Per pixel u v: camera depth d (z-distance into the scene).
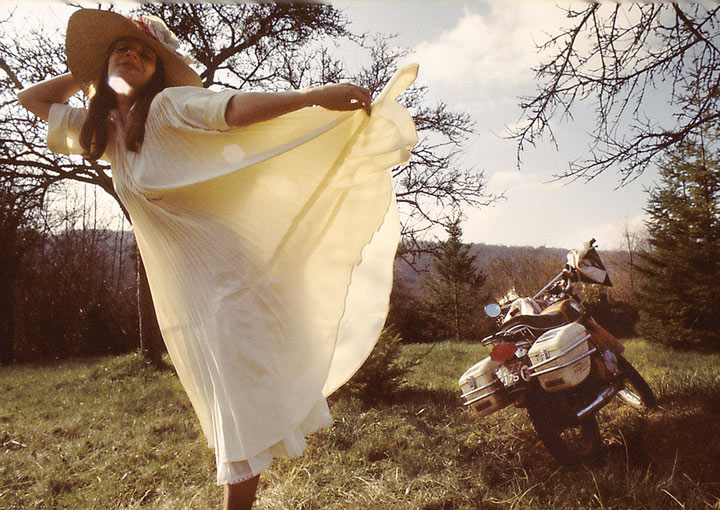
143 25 1.85
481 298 28.38
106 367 11.16
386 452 3.80
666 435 3.71
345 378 1.95
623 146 5.45
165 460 3.93
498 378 3.51
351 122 1.64
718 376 5.19
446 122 15.61
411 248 16.59
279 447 1.54
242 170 1.58
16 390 8.88
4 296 22.23
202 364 1.58
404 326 28.86
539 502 2.83
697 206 15.37
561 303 3.94
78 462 3.92
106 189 13.68
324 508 2.90
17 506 3.12
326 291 1.75
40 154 12.75
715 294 14.42
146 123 1.66
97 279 28.06
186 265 1.60
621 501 2.75
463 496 3.01
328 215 1.75
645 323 16.08
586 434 3.51
